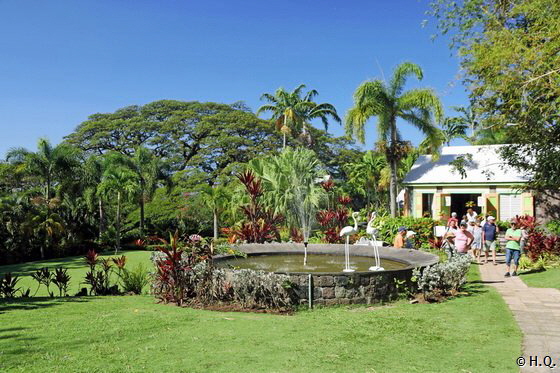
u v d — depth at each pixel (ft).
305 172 70.44
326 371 14.71
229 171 141.38
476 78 45.78
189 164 161.48
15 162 104.32
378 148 83.51
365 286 26.50
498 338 19.03
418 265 29.91
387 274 27.35
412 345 17.98
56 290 42.88
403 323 21.71
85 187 101.45
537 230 51.85
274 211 62.95
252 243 44.29
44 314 24.17
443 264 29.27
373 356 16.43
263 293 25.79
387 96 81.41
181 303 27.50
